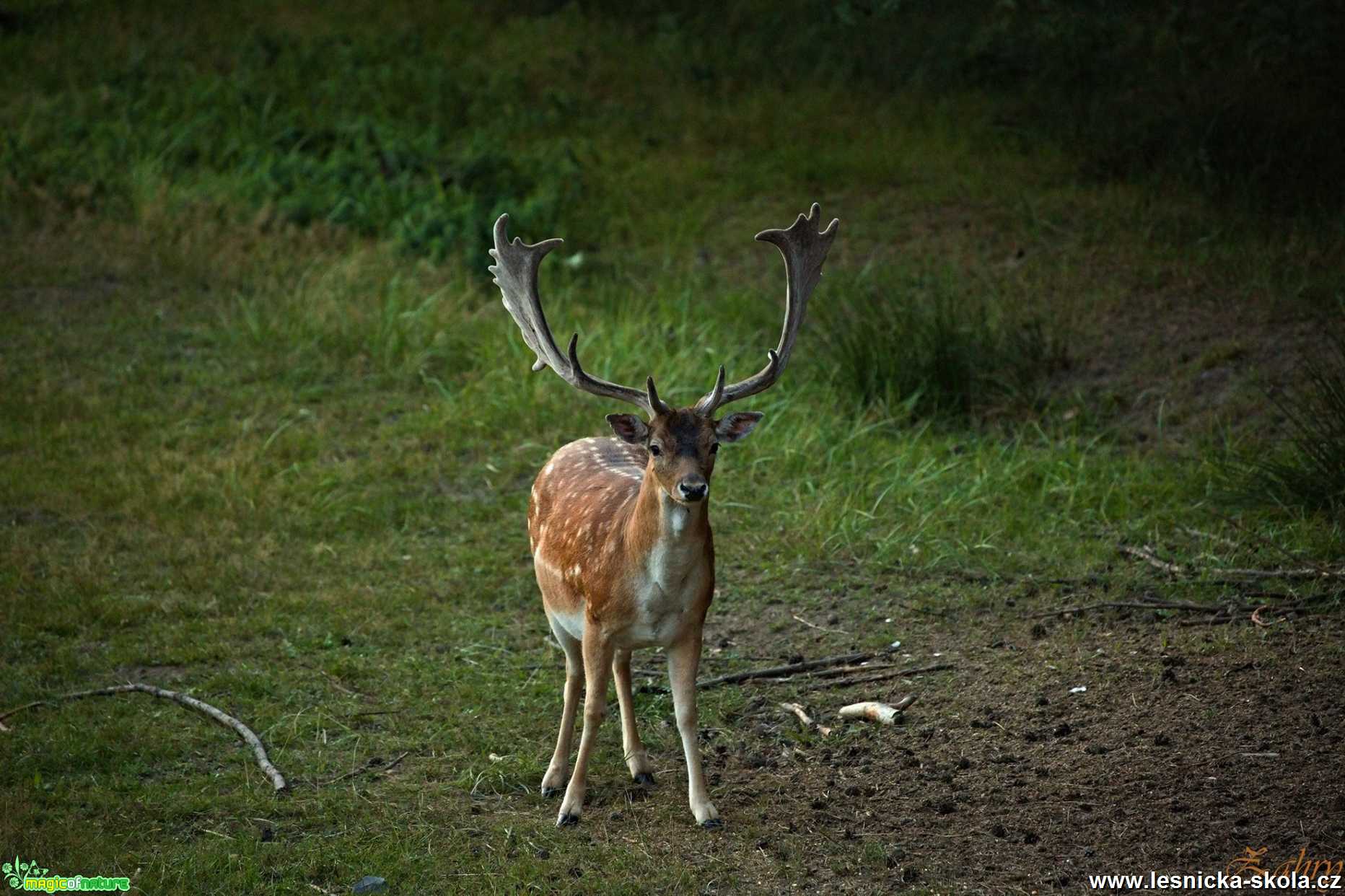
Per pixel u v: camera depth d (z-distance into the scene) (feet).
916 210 62.18
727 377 48.75
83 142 66.80
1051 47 71.00
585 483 27.99
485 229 59.57
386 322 52.39
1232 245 53.93
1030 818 25.79
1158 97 65.36
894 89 76.59
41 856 24.84
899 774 27.86
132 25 83.41
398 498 42.42
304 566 38.42
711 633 35.06
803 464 43.60
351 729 30.35
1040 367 48.91
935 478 41.63
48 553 38.06
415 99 74.54
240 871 24.68
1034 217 58.90
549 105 75.31
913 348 48.29
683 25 87.20
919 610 35.27
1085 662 31.48
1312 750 26.55
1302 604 32.89
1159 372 47.70
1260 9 62.80
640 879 24.38
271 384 49.57
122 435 45.24
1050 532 39.01
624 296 56.08
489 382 49.19
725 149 71.05
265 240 59.72
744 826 26.16
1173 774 26.53
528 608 36.47
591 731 26.30
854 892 23.81
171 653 33.37
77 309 54.13
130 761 28.78
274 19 87.10
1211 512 38.81
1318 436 40.96
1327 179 56.44
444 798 27.50
